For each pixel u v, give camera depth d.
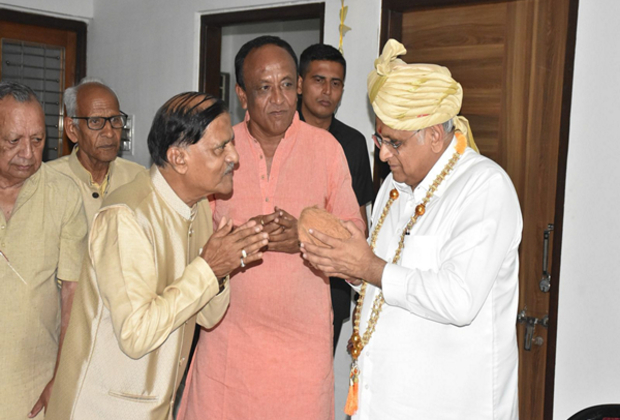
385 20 3.28
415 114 1.59
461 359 1.61
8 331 1.85
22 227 1.88
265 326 2.08
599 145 2.56
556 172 2.79
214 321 1.90
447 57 3.14
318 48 3.13
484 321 1.62
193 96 1.56
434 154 1.68
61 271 1.99
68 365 1.61
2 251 1.84
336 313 3.10
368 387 1.73
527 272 2.88
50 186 1.95
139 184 1.61
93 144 2.50
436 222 1.66
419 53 3.25
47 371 1.97
